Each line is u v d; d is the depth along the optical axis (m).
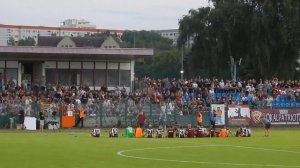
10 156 27.42
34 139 40.38
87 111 59.12
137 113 60.25
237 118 62.75
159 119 60.44
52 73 70.50
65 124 57.66
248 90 67.31
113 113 60.09
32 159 26.06
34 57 69.00
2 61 68.25
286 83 72.75
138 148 33.50
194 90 66.31
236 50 92.50
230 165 24.58
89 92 63.78
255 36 87.31
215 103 62.81
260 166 24.30
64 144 35.59
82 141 38.72
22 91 62.38
